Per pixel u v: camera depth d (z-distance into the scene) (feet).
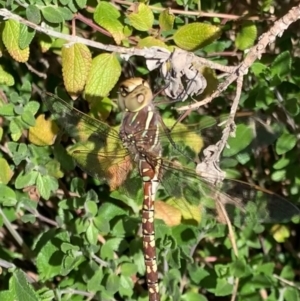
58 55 0.94
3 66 0.94
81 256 0.91
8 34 0.83
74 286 0.94
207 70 0.86
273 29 0.76
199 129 0.87
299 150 0.93
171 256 0.90
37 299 0.86
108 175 0.89
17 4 0.83
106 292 0.92
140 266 0.93
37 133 0.90
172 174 0.87
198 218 0.91
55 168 0.92
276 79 0.88
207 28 0.84
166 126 0.87
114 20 0.86
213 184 0.86
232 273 0.93
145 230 0.89
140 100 0.83
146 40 0.84
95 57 0.86
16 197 0.94
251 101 0.91
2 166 0.91
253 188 0.86
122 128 0.84
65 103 0.86
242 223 0.88
